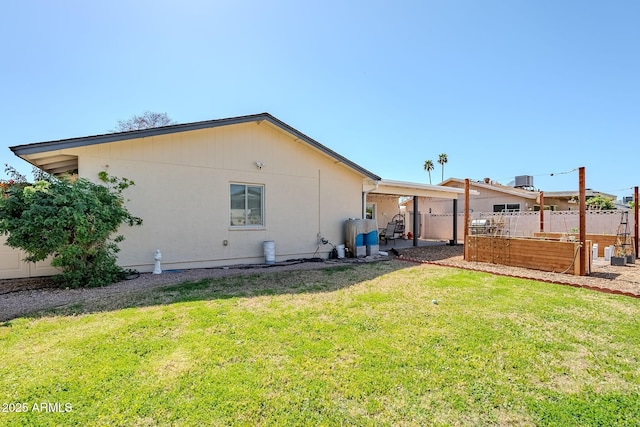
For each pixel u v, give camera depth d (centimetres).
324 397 238
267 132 927
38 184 568
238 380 258
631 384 261
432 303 481
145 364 283
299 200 997
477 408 227
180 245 781
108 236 641
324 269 790
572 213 1460
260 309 446
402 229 1884
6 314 421
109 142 682
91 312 429
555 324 394
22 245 535
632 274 747
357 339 342
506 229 1611
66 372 268
